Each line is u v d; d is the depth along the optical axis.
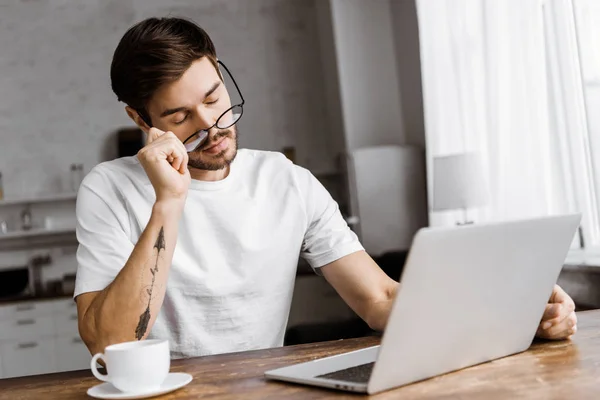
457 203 4.01
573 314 1.30
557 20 3.50
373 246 5.43
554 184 3.70
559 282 3.33
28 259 6.06
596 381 0.99
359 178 5.45
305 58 6.50
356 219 5.43
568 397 0.93
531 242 1.12
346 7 5.90
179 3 6.33
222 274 1.68
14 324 5.25
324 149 6.50
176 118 1.58
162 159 1.43
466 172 3.99
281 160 1.83
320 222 1.79
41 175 6.12
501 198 3.96
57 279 6.08
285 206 1.76
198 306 1.66
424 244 0.95
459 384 1.03
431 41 4.70
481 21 4.02
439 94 4.65
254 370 1.22
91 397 1.11
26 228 5.98
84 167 6.16
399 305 0.96
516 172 3.81
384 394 0.99
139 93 1.57
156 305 1.40
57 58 6.16
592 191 3.49
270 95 6.45
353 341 1.44
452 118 4.55
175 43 1.55
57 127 6.14
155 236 1.41
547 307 1.28
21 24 6.13
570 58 3.46
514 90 3.76
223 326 1.68
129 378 1.06
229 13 6.41
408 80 5.71
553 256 1.17
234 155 1.63
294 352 1.37
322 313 5.49
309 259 1.79
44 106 6.14
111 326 1.37
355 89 5.89
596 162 3.27
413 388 1.02
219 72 1.66
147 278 1.39
